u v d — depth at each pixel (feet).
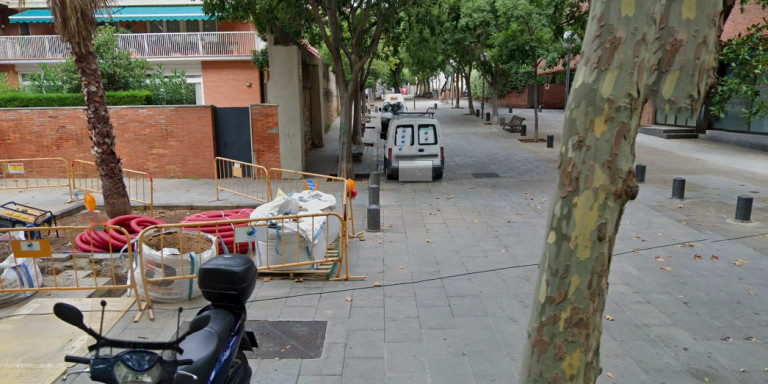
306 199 27.43
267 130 46.98
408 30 55.16
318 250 23.54
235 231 21.36
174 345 9.96
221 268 12.88
